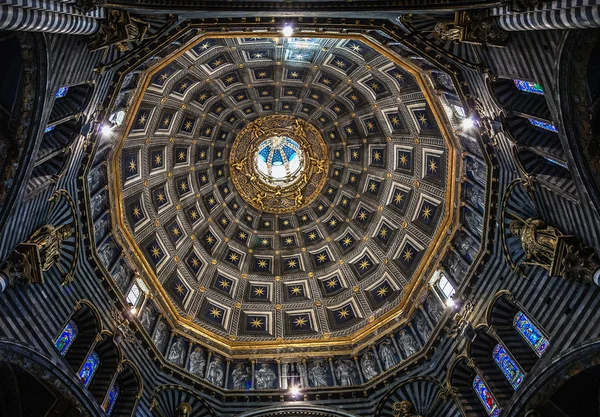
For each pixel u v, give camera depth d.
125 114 26.67
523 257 22.31
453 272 27.55
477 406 23.22
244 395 26.98
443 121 27.64
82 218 23.69
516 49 17.66
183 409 25.50
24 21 13.82
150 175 33.31
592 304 18.62
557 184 19.69
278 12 19.80
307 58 32.62
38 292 20.12
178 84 32.25
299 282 36.12
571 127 16.75
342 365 29.23
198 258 35.16
